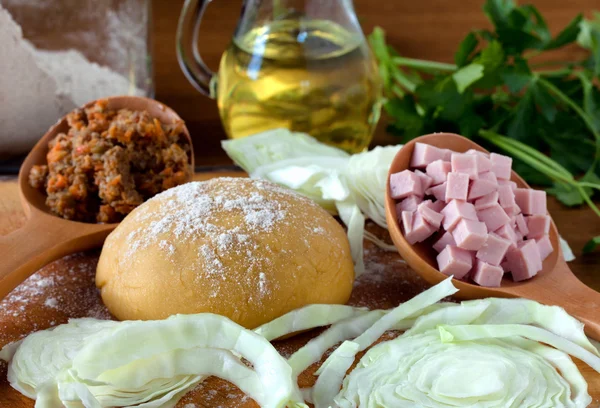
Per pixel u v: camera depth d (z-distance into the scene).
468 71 0.67
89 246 0.56
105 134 0.57
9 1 0.62
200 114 0.76
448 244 0.53
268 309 0.50
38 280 0.55
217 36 0.83
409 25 0.87
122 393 0.47
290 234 0.51
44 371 0.48
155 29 0.84
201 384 0.48
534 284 0.53
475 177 0.53
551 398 0.47
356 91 0.64
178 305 0.49
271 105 0.64
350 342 0.49
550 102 0.69
